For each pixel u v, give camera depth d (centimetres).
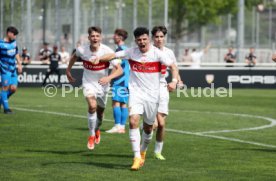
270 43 12812
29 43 8131
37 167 2548
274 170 2559
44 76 7419
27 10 8100
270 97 6538
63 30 8356
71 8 8312
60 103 5359
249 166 2641
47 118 4269
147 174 2434
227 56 8650
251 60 8206
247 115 4756
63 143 3200
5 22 8275
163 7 8131
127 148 3073
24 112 4631
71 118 4300
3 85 4522
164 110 2773
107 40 8325
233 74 7775
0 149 2984
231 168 2588
